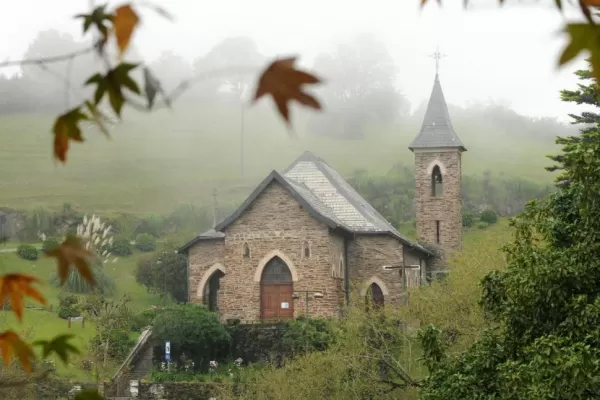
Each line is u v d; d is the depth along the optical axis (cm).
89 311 7438
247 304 7581
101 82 523
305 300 7494
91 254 570
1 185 14225
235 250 7662
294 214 7569
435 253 9338
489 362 3138
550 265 3091
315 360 5131
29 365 623
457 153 9406
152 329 7150
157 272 9988
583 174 3125
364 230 8025
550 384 2709
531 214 3491
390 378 5306
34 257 9938
